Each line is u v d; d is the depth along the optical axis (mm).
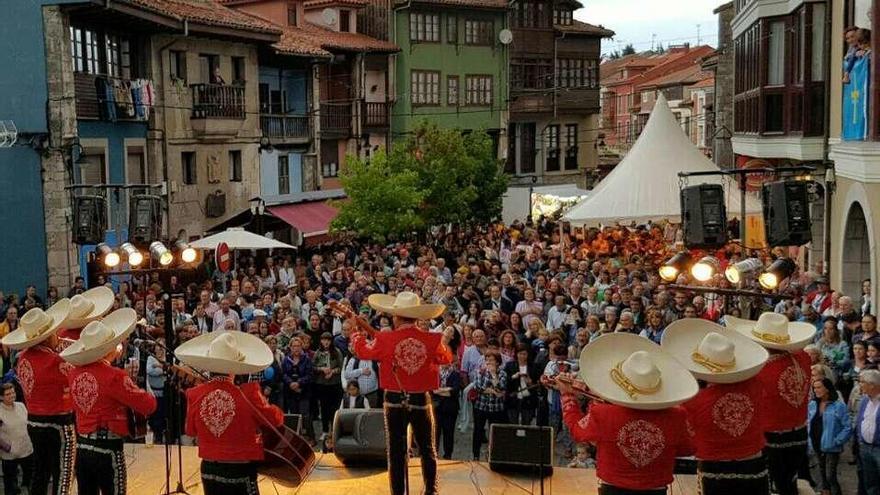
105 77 27562
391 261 27922
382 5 48500
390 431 9820
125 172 28859
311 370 15430
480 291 21422
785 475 9523
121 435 8953
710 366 8008
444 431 14531
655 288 19422
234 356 8336
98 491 9133
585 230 34281
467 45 51938
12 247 25859
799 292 18953
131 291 19562
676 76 78688
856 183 19438
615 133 94750
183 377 10688
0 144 25469
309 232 34469
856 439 12469
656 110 22984
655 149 22469
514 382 14469
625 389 7445
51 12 25344
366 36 48438
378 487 10742
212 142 33250
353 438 11367
